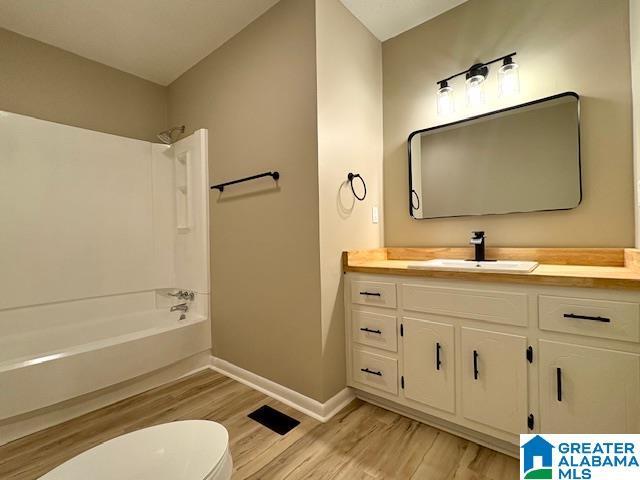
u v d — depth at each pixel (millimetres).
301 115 1733
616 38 1479
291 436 1525
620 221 1477
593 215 1546
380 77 2238
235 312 2186
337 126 1803
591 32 1537
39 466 1358
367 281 1740
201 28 2080
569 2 1593
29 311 2039
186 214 2592
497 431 1343
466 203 1920
